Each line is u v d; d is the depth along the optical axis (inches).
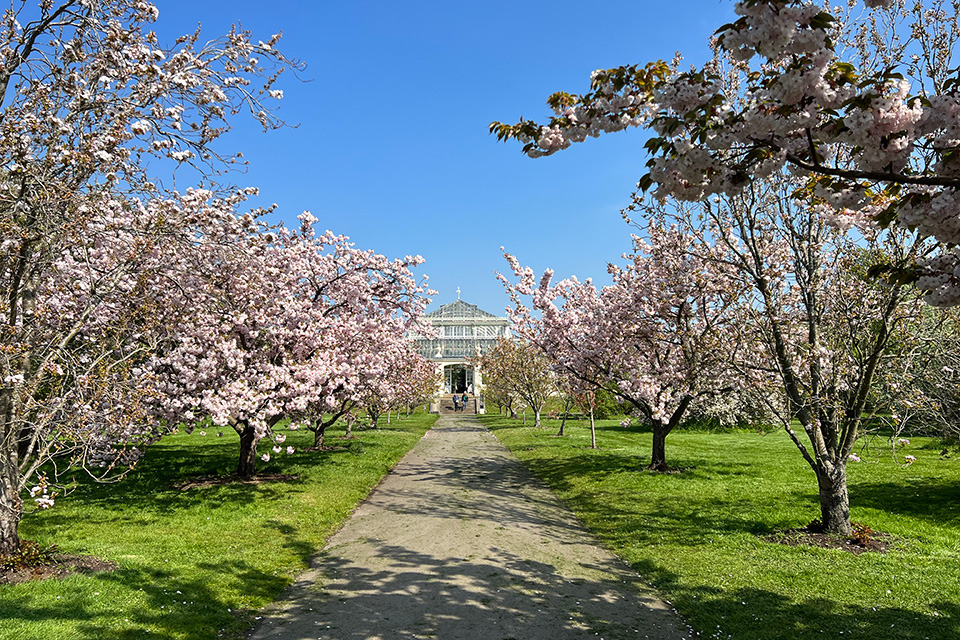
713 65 360.5
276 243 594.9
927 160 204.2
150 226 333.7
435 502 547.8
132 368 396.5
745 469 693.9
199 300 453.4
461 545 396.5
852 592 290.5
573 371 723.4
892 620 255.4
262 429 480.4
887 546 372.2
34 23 295.1
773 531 415.5
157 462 709.9
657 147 180.7
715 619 266.5
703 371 577.0
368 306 682.8
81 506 471.2
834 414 394.6
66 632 232.4
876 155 163.3
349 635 252.1
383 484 652.1
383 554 376.8
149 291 402.3
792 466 717.9
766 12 143.1
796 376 413.4
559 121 207.0
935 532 408.5
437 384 2363.4
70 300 396.2
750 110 166.6
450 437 1270.9
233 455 786.8
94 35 302.8
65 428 311.3
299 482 597.3
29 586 279.4
